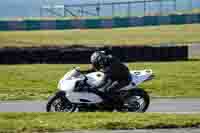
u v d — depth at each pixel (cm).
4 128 2139
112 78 2928
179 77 5216
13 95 4219
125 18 15875
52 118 2400
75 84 2892
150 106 3469
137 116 2438
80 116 2459
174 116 2442
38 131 2139
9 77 5406
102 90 2923
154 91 4400
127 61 6969
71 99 2886
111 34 13688
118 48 6962
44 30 15700
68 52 6850
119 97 2930
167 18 15888
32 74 5622
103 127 2212
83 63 6819
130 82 2956
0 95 4216
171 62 6800
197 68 5997
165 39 12000
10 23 15575
